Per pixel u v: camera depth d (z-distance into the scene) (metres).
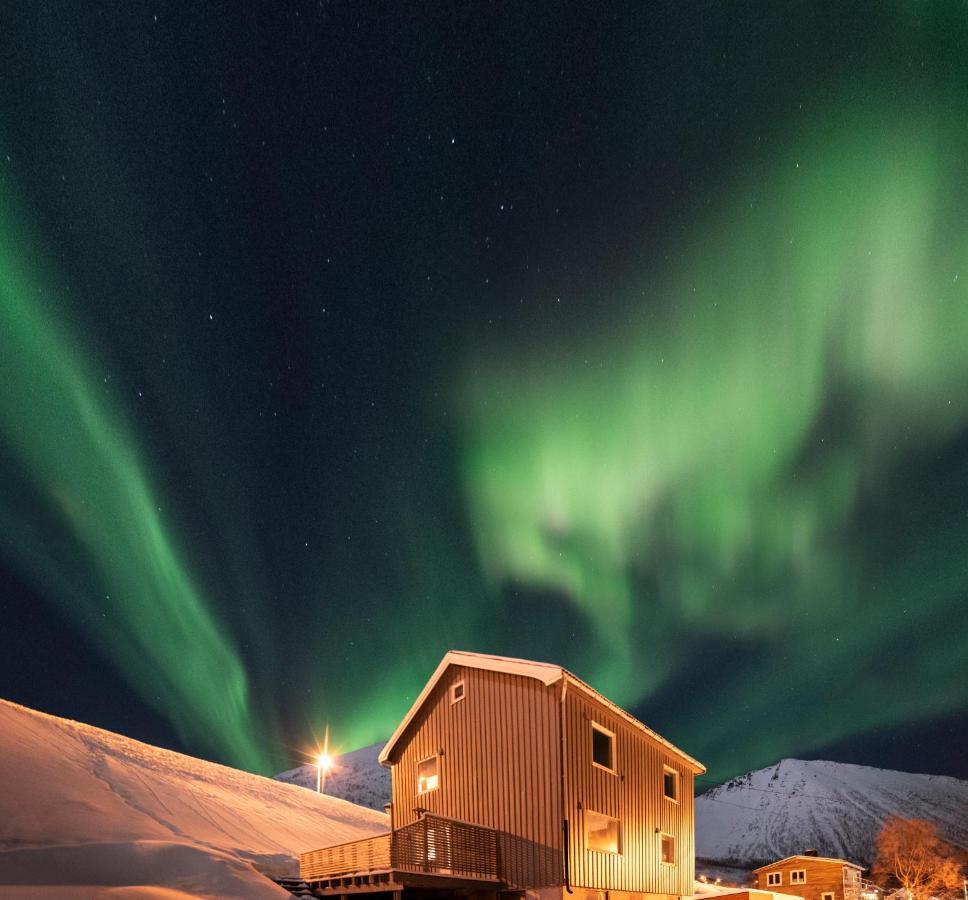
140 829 20.56
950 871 64.12
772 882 48.59
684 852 25.95
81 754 27.53
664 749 25.55
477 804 20.64
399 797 23.33
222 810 27.22
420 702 23.22
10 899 12.66
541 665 19.83
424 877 16.80
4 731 25.48
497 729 20.70
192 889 15.48
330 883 17.84
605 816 20.64
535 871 18.72
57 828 18.86
